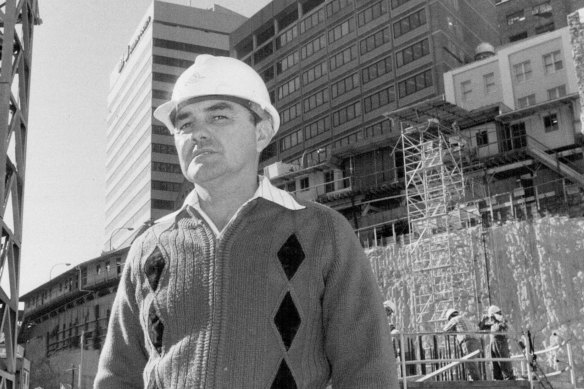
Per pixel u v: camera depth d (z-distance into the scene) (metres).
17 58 12.27
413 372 15.54
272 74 73.19
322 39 67.38
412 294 33.78
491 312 14.31
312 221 2.37
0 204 10.92
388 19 60.28
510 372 13.65
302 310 2.23
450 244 33.38
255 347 2.12
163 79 108.69
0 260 11.13
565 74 45.22
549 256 30.25
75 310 76.94
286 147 68.56
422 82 55.78
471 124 44.34
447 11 57.72
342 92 63.34
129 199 111.81
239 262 2.24
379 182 49.38
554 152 42.31
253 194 2.49
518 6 67.06
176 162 103.62
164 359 2.18
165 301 2.25
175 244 2.35
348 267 2.34
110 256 72.69
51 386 71.94
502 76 48.34
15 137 12.23
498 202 41.75
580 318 28.34
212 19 114.00
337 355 2.28
